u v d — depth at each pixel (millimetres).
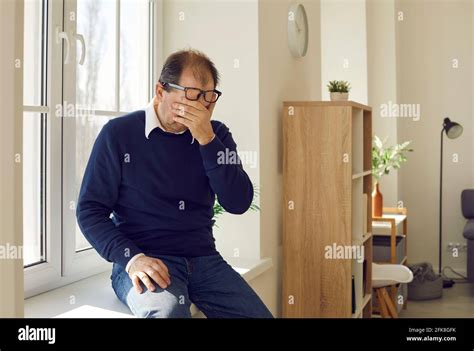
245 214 2725
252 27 2709
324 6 5336
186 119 1755
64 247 2090
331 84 3234
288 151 2945
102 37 2322
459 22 5703
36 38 1967
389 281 3541
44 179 2012
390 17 5422
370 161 3414
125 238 1694
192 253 1844
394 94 5426
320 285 2904
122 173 1774
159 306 1575
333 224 2883
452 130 5324
